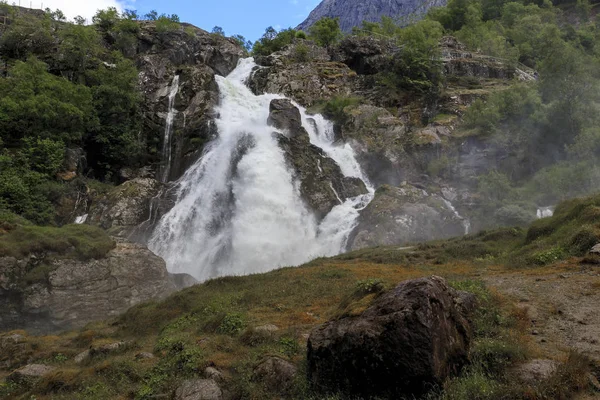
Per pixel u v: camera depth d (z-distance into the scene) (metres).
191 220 36.28
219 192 37.62
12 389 13.50
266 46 63.25
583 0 85.94
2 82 38.16
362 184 40.09
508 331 10.52
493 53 62.56
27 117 36.25
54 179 35.84
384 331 8.27
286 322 14.37
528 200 33.84
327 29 66.94
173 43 53.47
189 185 38.72
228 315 14.97
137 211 34.72
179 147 44.03
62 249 24.48
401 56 54.38
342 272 19.83
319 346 9.18
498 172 38.75
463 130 43.56
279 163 38.66
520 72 57.47
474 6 84.31
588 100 38.00
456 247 23.25
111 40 53.03
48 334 21.45
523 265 16.92
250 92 52.38
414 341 8.05
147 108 46.44
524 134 39.44
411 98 50.97
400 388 8.09
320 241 35.38
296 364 10.38
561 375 8.06
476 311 11.39
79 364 14.65
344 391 8.63
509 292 13.40
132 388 11.41
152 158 44.06
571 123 37.50
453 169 40.28
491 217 32.78
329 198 37.75
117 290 24.69
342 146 43.84
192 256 34.75
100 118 42.22
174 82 49.06
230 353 12.02
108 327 19.80
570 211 19.95
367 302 9.49
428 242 27.27
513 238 23.77
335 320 9.55
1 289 22.48
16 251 23.28
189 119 45.94
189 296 20.08
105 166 41.59
